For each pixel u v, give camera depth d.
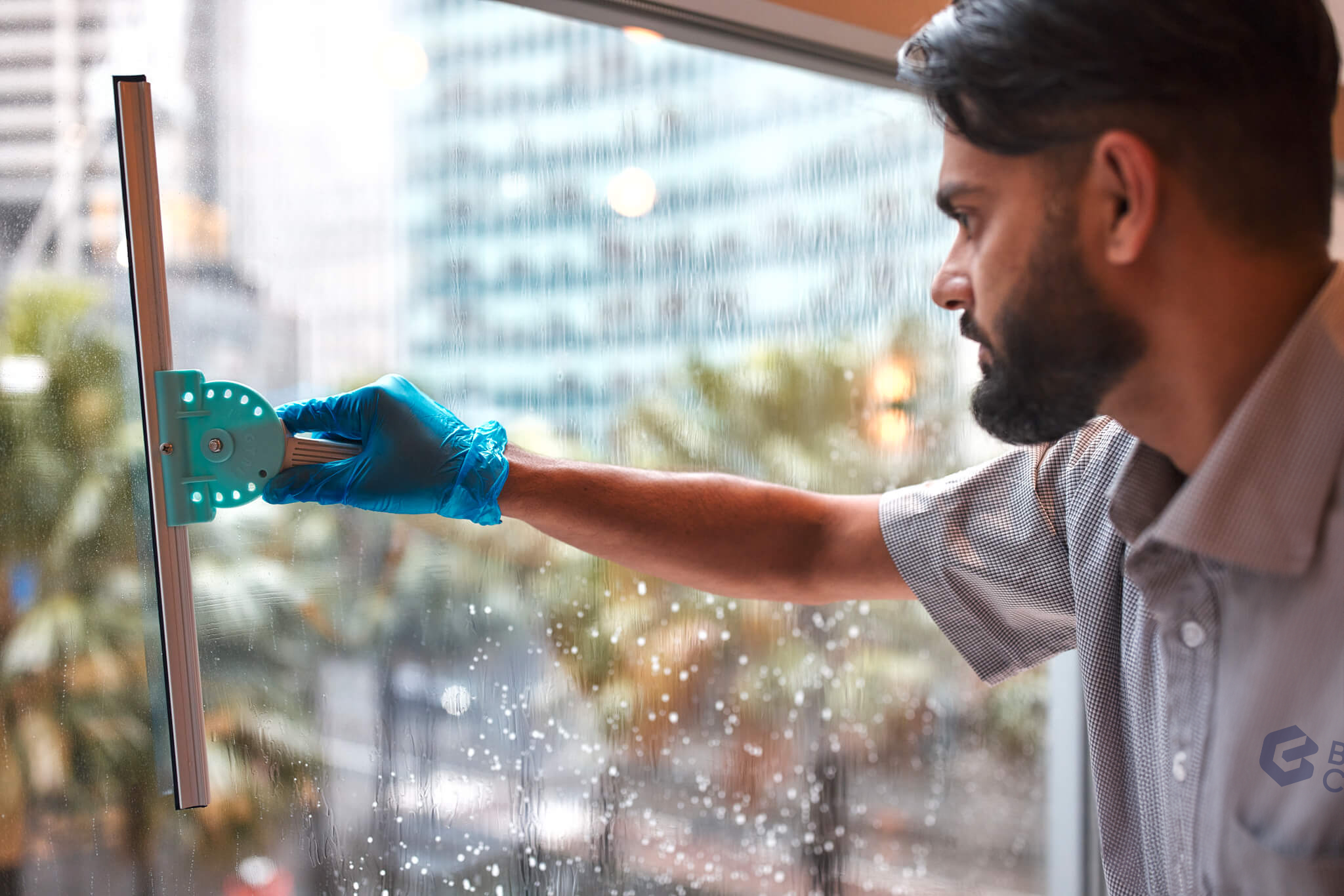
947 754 1.27
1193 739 0.61
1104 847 0.73
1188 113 0.49
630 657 1.03
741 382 1.10
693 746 1.07
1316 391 0.53
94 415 0.77
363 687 0.88
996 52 0.52
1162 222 0.52
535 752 0.97
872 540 0.84
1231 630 0.58
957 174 0.58
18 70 0.73
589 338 1.00
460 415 0.93
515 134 0.96
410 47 0.90
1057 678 1.34
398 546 0.90
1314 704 0.55
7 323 0.73
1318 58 0.50
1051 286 0.55
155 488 0.65
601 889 1.02
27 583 0.74
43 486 0.75
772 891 1.13
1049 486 0.76
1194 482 0.55
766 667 1.12
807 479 1.15
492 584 0.95
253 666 0.83
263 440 0.67
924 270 1.23
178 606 0.66
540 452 0.98
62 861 0.76
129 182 0.64
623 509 0.80
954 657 1.27
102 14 0.76
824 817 1.17
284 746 0.84
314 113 0.86
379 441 0.73
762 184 1.10
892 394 1.21
